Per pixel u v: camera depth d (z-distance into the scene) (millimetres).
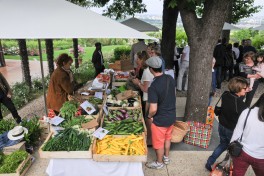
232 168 2779
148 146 4480
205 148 4461
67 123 3730
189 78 4852
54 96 4453
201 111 4859
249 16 14922
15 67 14375
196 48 4547
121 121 3955
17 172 3555
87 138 3336
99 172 3258
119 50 15359
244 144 2574
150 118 3684
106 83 5820
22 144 4094
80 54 14906
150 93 3363
